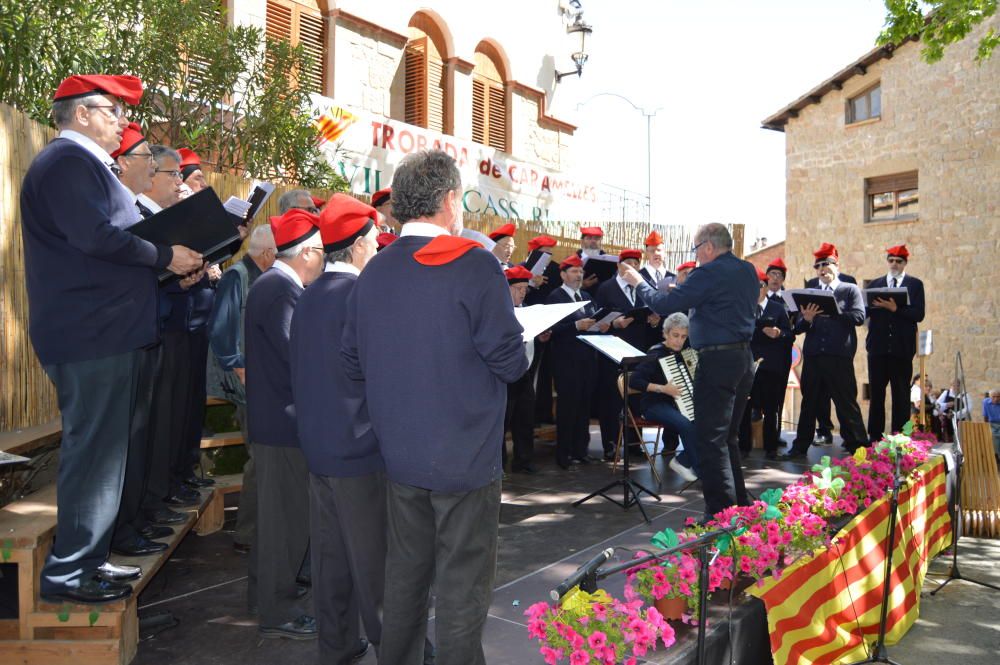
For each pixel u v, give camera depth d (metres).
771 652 3.78
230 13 10.34
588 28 16.84
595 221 13.35
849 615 4.39
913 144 18.88
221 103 7.42
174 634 3.69
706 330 5.12
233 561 4.77
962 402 7.50
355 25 12.18
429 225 2.73
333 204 3.23
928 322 18.66
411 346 2.59
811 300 7.92
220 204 3.32
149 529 4.03
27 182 3.10
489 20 14.76
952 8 9.87
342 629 3.21
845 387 8.26
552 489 6.70
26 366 4.48
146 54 6.68
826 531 4.36
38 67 5.26
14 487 4.05
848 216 20.36
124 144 3.59
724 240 5.18
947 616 5.29
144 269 3.26
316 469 3.05
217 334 4.29
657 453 8.25
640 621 2.89
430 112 13.59
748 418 8.37
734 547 3.45
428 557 2.71
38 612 3.13
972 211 17.81
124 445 3.24
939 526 6.05
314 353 3.07
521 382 7.23
